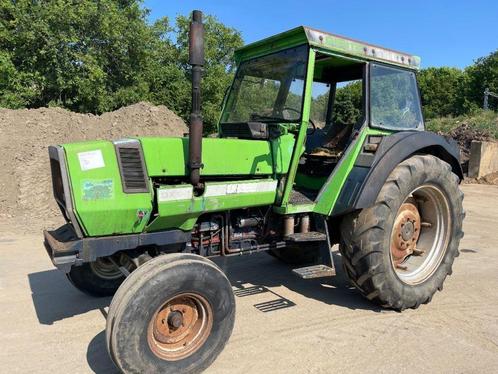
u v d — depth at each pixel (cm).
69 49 1609
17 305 419
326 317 397
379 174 385
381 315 403
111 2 1778
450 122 2081
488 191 1224
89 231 302
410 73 463
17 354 331
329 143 475
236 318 392
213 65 2338
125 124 1156
